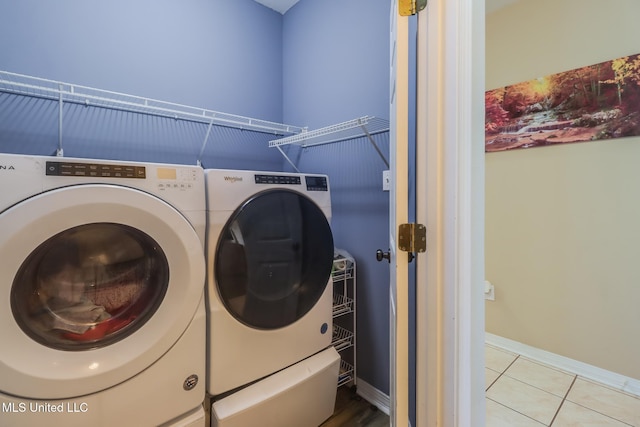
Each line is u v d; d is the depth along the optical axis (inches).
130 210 35.7
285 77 90.0
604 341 70.9
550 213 77.9
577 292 74.5
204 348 42.5
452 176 32.7
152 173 38.6
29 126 55.2
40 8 55.2
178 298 39.4
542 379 72.8
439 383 34.3
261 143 86.4
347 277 66.0
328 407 56.3
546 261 79.0
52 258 34.6
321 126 77.5
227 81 79.4
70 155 59.0
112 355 35.4
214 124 77.5
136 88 65.6
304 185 54.5
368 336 65.7
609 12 67.6
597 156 70.5
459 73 32.3
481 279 37.0
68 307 36.0
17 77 53.4
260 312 47.7
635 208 66.0
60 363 32.6
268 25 87.8
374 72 64.1
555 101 75.7
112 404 35.2
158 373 38.4
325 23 76.0
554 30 75.5
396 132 35.4
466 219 33.3
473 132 34.2
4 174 29.6
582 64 71.5
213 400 44.8
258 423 45.7
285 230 51.4
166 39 69.5
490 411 62.3
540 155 79.0
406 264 35.7
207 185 43.6
